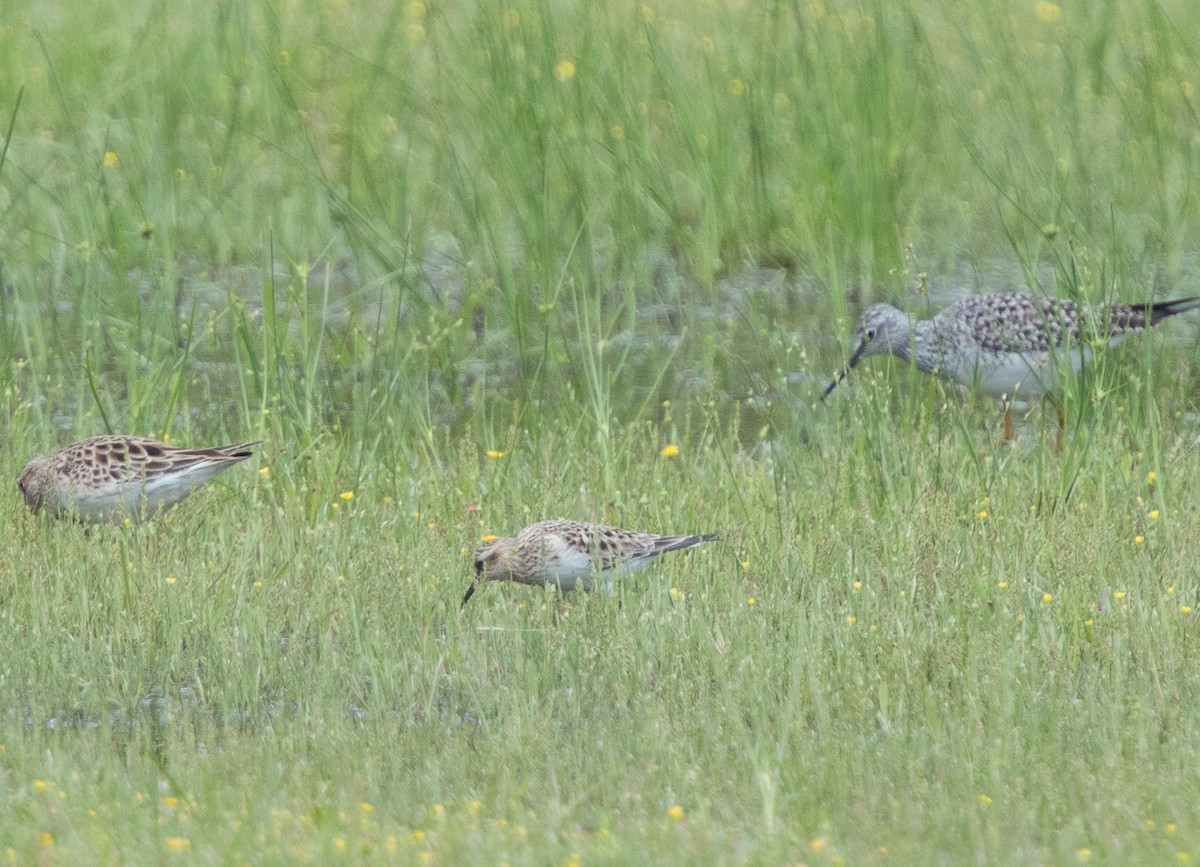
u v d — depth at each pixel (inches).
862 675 371.6
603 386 629.0
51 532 474.0
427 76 973.8
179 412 606.2
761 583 438.3
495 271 740.0
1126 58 901.8
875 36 888.9
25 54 953.5
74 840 282.8
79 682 388.5
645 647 394.6
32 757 336.2
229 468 530.3
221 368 657.0
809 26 952.9
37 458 491.8
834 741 338.3
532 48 864.3
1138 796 308.5
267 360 590.2
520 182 775.7
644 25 893.2
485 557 437.4
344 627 419.5
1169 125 866.1
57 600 421.4
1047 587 431.2
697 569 443.5
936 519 464.4
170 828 294.0
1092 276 669.9
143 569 437.4
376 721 365.1
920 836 297.3
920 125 863.1
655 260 789.2
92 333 648.4
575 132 834.2
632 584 444.1
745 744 334.0
